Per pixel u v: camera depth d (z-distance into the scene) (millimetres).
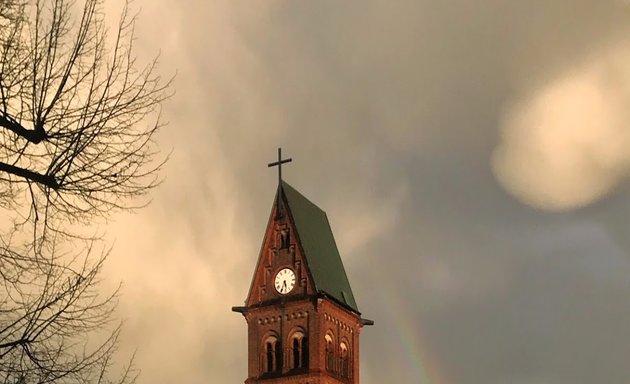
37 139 25156
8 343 24391
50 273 25578
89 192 26469
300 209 148125
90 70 25906
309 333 135750
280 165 148500
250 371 138625
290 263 141375
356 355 146750
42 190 26109
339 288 147000
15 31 25328
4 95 25453
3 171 25156
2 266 25078
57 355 25438
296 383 134125
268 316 140250
